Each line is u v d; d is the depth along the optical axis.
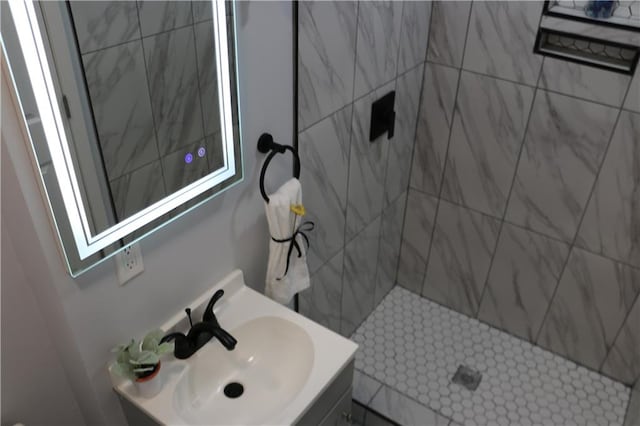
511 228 2.45
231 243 1.62
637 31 1.83
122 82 1.18
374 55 1.94
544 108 2.13
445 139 2.43
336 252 2.23
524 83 2.12
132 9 1.16
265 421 1.44
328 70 1.72
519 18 2.03
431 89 2.36
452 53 2.23
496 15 2.07
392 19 1.96
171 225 1.39
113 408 1.44
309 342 1.55
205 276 1.57
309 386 1.43
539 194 2.30
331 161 1.94
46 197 1.08
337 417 1.64
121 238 1.24
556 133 2.15
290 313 1.62
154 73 1.24
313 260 2.09
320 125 1.79
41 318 1.32
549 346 2.62
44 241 1.12
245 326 1.60
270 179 1.67
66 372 1.41
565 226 2.30
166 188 1.33
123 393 1.38
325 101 1.77
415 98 2.36
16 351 1.30
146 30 1.19
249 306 1.64
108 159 1.18
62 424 1.47
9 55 0.96
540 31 2.00
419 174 2.59
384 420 2.29
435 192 2.58
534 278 2.50
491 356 2.59
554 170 2.22
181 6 1.23
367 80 1.96
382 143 2.24
